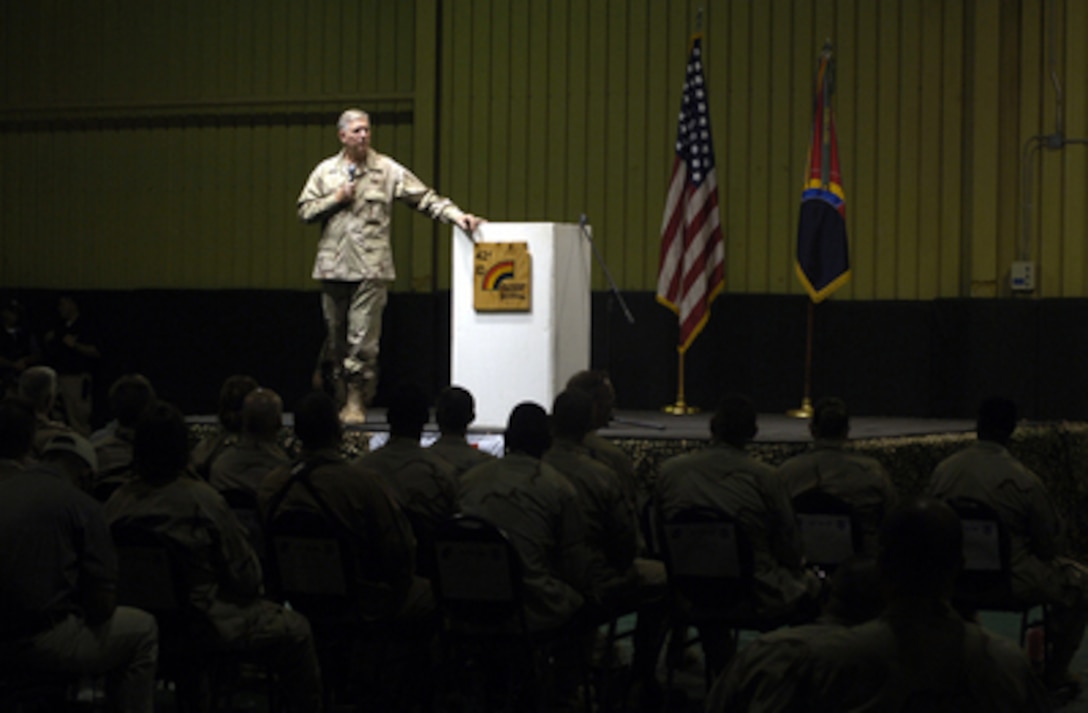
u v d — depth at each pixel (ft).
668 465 15.85
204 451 19.20
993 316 32.50
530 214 36.29
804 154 34.71
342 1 37.96
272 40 38.47
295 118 38.40
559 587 14.61
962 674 7.55
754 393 34.63
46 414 18.31
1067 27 32.40
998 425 17.56
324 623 14.52
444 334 36.32
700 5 35.27
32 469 12.39
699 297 31.63
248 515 16.28
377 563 14.40
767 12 34.86
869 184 34.42
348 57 37.96
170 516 13.37
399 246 37.24
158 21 39.29
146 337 38.68
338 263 27.20
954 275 33.94
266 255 38.68
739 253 35.17
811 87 34.63
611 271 35.78
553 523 14.65
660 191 35.55
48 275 40.37
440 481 15.99
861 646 7.60
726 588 14.88
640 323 35.09
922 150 34.09
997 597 16.26
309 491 14.33
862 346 34.04
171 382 38.50
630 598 16.05
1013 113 33.17
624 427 27.48
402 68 37.65
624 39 35.70
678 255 31.94
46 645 12.06
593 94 35.88
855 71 34.40
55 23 40.09
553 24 36.06
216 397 38.17
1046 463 28.37
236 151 38.86
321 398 14.78
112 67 39.68
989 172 33.22
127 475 16.43
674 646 16.16
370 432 25.94
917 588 7.69
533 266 25.61
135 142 39.63
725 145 35.17
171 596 13.32
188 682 14.70
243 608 13.78
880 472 17.40
